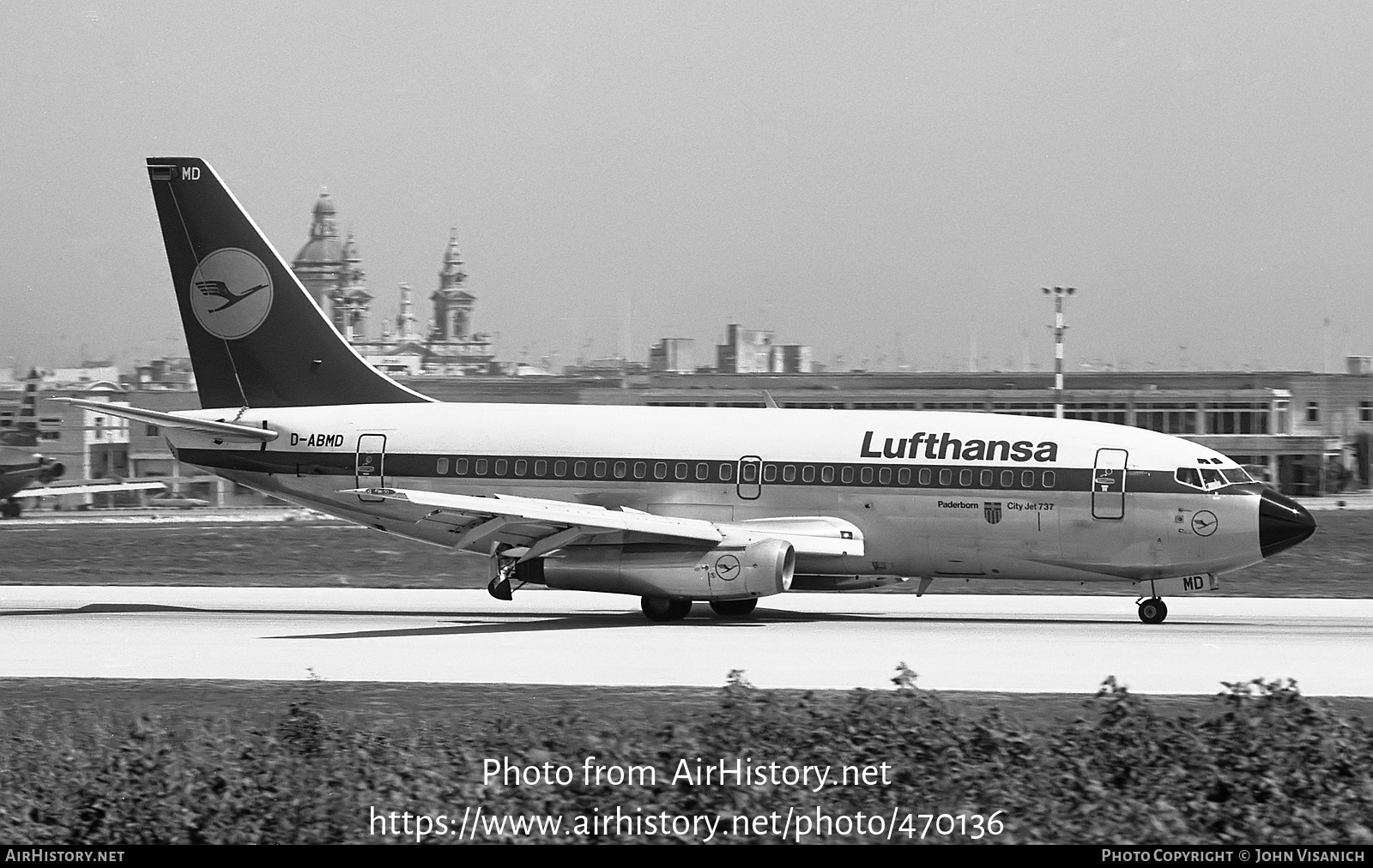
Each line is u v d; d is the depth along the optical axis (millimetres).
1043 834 35938
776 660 64812
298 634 76188
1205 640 71562
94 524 179625
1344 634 74188
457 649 69000
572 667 62719
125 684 59281
